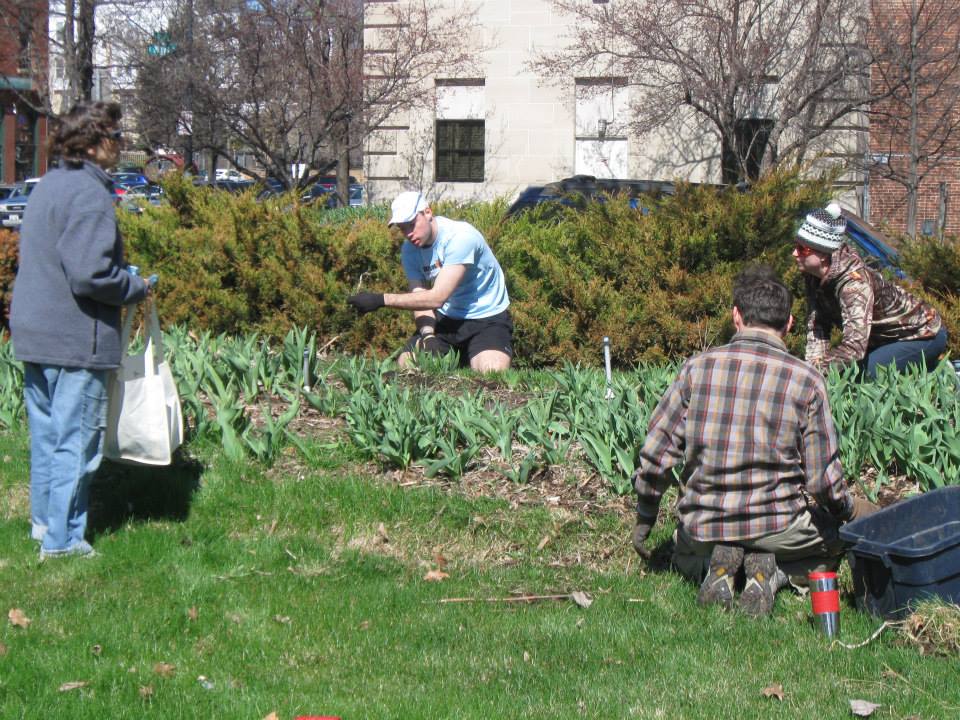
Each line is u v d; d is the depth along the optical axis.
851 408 6.11
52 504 4.97
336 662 4.19
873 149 23.28
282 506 5.65
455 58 25.08
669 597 4.86
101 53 24.86
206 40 22.91
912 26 20.55
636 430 5.85
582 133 25.52
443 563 5.28
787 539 4.57
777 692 3.93
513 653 4.29
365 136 24.72
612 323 9.86
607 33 23.30
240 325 10.14
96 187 4.73
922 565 4.34
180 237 10.44
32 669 3.98
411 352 8.18
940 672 4.09
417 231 7.46
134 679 3.95
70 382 4.84
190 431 6.39
